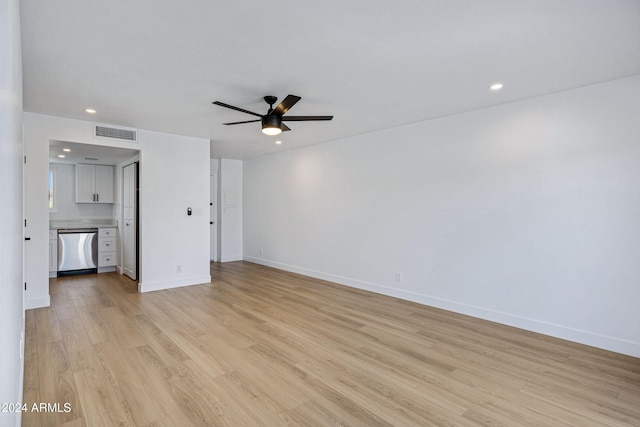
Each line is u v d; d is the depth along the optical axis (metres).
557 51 2.41
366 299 4.56
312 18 2.00
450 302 4.06
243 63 2.61
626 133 2.87
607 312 2.98
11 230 1.09
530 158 3.41
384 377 2.50
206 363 2.69
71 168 6.35
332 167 5.54
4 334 0.93
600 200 3.01
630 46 2.33
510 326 3.55
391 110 3.82
